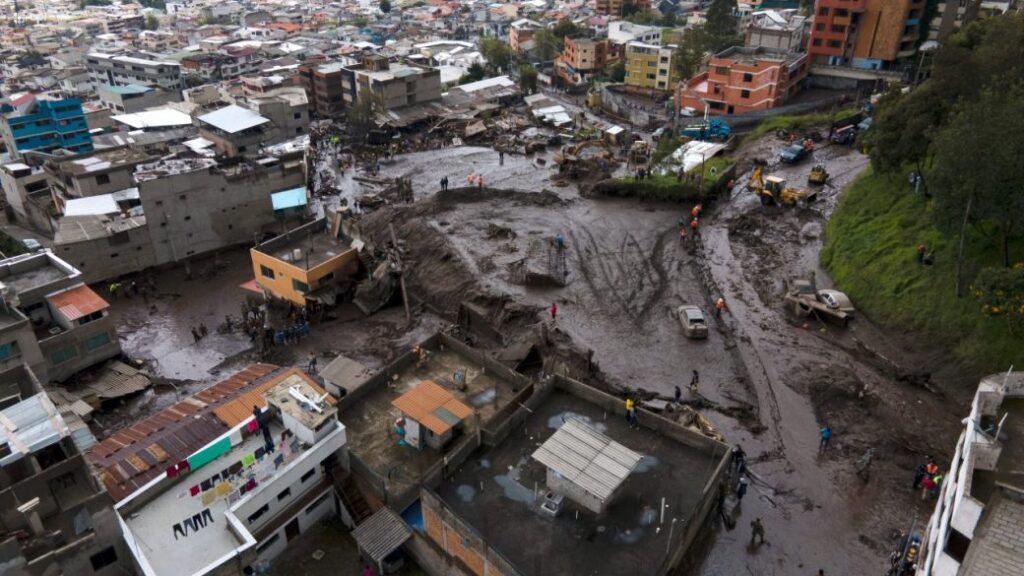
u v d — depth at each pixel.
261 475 33.28
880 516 35.03
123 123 105.50
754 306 54.34
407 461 35.91
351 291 61.91
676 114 98.62
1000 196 42.69
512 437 35.28
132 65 145.75
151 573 28.09
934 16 113.88
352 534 32.66
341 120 126.75
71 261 65.38
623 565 28.23
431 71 124.62
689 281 58.00
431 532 31.98
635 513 30.66
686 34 147.62
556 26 181.50
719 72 106.06
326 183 91.25
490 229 68.94
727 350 48.56
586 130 108.00
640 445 34.56
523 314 53.31
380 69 126.06
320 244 64.94
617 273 59.66
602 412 36.94
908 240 55.50
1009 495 21.70
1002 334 43.59
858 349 48.41
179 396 50.97
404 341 54.75
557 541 29.41
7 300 48.59
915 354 47.06
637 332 50.97
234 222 75.00
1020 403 27.39
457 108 124.81
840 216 65.69
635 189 75.62
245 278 69.94
